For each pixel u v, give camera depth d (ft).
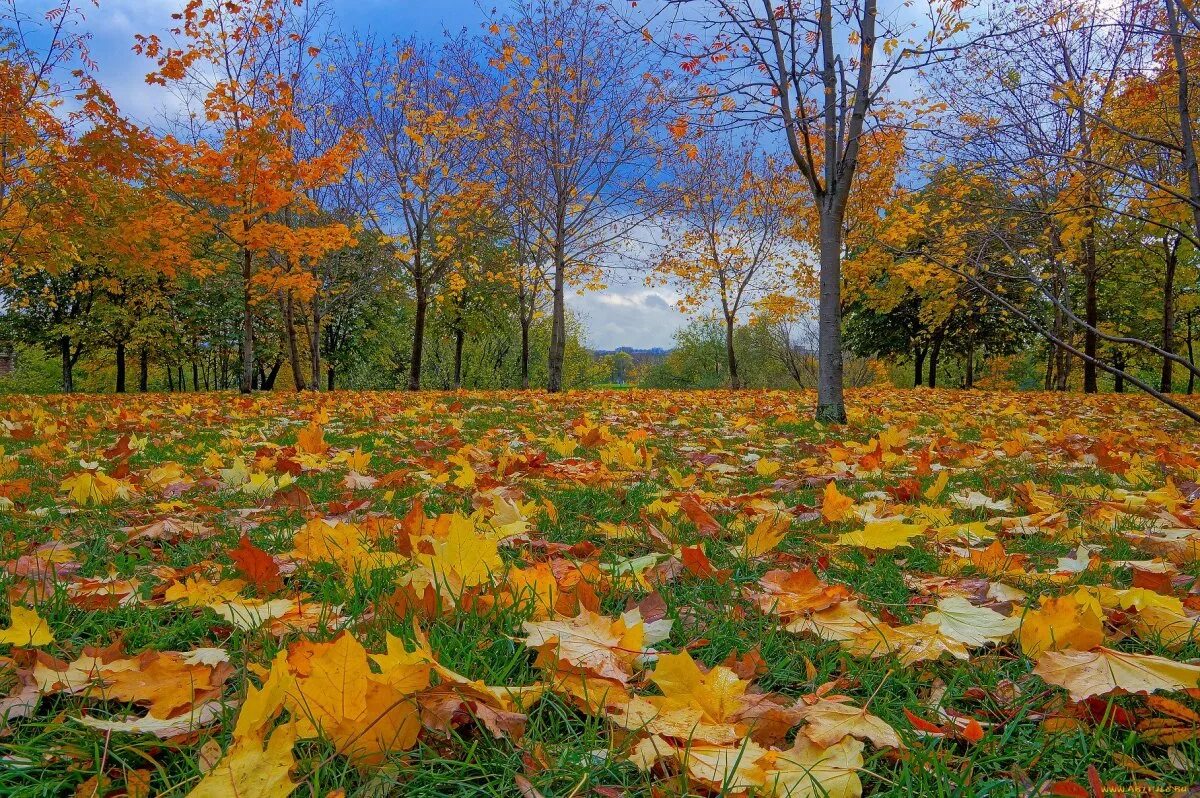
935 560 7.12
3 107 34.86
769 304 83.71
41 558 6.37
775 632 4.99
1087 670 3.93
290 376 138.00
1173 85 25.86
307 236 42.65
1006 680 4.32
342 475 11.93
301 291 45.37
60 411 27.63
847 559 7.03
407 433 19.36
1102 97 27.68
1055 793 3.03
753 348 156.46
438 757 3.29
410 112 57.31
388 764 3.17
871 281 63.16
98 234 38.06
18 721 3.66
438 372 137.69
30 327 100.37
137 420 22.62
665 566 6.42
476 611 5.01
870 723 3.46
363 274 70.90
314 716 3.21
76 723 3.59
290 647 3.96
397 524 7.88
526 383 90.22
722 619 5.22
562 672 4.02
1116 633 5.01
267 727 3.24
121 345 102.89
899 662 4.41
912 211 37.91
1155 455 14.78
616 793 3.11
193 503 9.37
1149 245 54.65
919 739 3.60
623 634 4.38
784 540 7.88
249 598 5.47
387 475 11.05
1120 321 88.63
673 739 3.38
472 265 67.97
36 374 131.64
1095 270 57.00
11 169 38.06
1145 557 7.22
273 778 2.69
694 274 81.61
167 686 3.82
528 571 5.52
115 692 3.75
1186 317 88.12
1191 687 3.70
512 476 11.74
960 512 9.45
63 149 36.86
